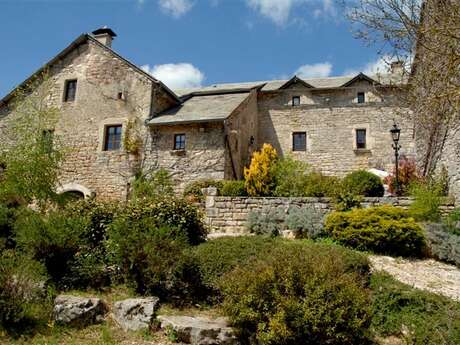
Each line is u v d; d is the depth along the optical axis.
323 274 5.25
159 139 14.81
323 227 9.22
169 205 8.46
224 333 5.23
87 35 16.55
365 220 8.55
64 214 7.71
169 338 5.29
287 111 19.91
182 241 6.86
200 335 5.19
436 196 10.05
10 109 16.45
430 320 5.48
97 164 15.23
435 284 6.86
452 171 10.55
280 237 9.34
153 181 14.07
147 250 6.34
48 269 6.58
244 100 16.86
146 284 6.36
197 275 6.52
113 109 15.59
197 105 16.34
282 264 5.43
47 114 13.61
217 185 12.81
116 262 6.58
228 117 14.31
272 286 5.25
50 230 6.61
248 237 7.52
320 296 5.04
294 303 5.02
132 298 6.04
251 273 5.41
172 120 14.59
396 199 10.27
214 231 10.76
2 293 5.32
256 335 5.09
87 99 15.99
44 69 16.59
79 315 5.57
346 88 19.39
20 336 5.14
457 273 7.50
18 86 16.42
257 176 13.87
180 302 6.29
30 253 6.44
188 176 14.16
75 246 6.81
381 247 8.41
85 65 16.41
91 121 15.72
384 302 5.90
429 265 7.90
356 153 18.56
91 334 5.37
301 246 6.56
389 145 18.30
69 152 13.64
